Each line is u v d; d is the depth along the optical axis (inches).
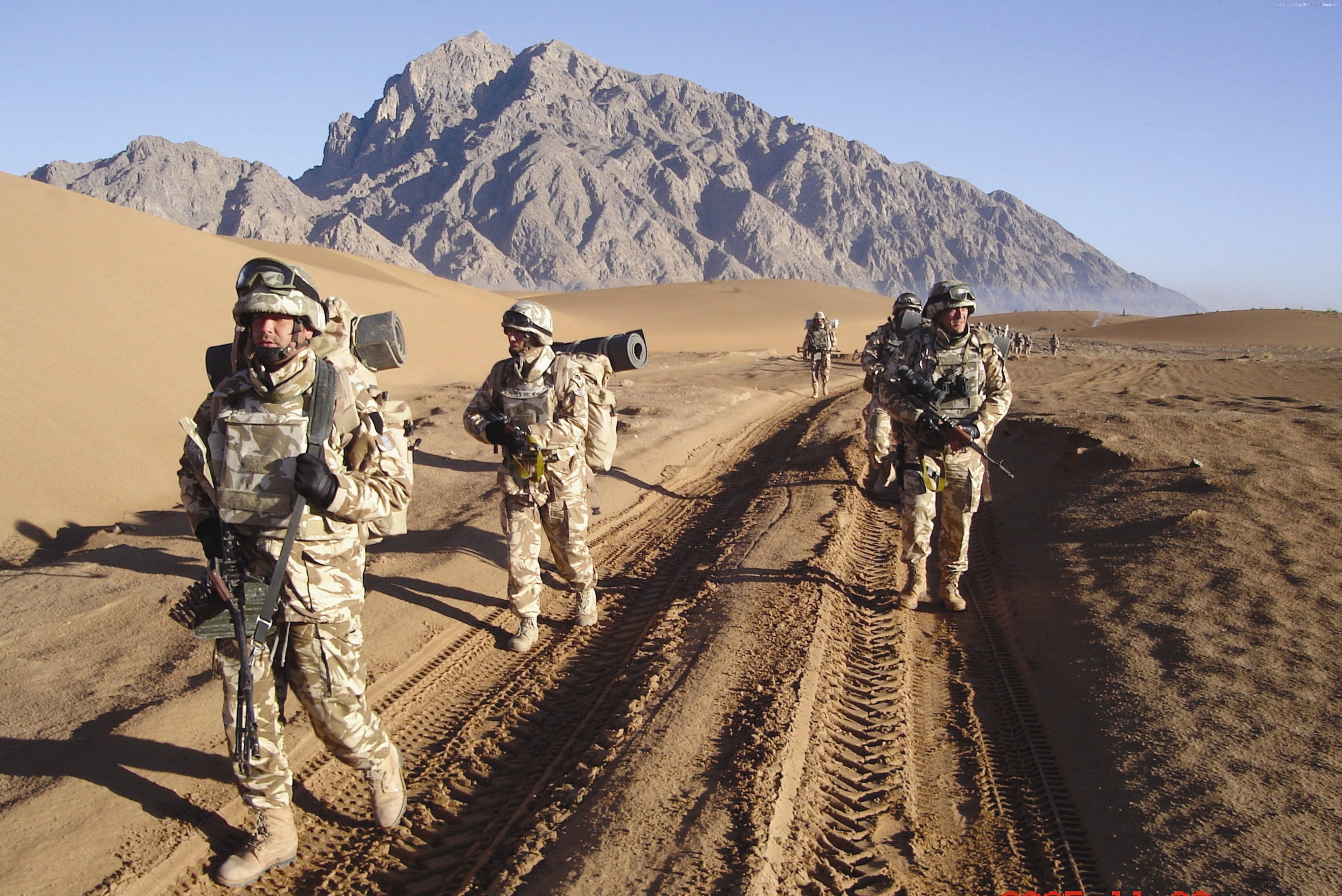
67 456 416.8
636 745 177.9
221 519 137.6
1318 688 187.5
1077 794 167.9
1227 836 144.0
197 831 153.0
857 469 461.4
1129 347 3127.5
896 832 157.9
